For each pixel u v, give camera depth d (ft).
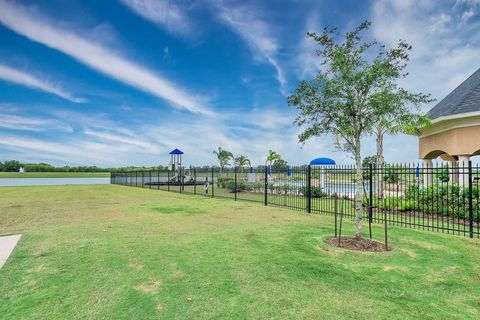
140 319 10.92
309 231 26.48
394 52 20.27
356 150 21.89
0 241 22.45
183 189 81.76
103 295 12.96
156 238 23.48
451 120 43.45
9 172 221.46
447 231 26.84
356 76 19.71
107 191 76.69
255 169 69.72
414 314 11.38
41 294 13.07
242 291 13.39
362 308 11.83
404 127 24.04
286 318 11.00
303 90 22.08
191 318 10.99
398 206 38.22
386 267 16.75
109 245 21.27
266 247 20.86
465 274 15.81
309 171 39.93
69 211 39.22
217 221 31.63
